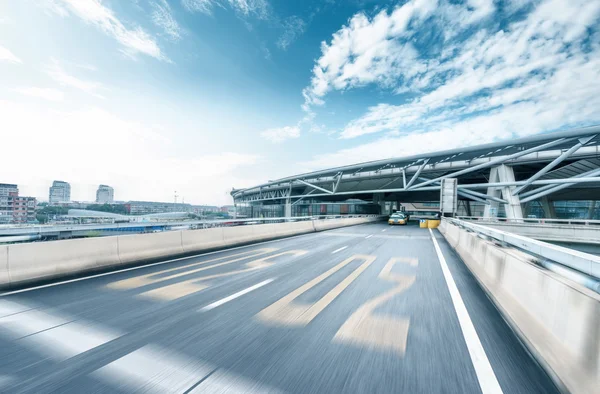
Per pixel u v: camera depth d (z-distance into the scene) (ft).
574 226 75.25
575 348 7.73
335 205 191.93
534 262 12.48
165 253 30.04
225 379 8.35
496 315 13.50
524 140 115.34
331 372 8.69
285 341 10.80
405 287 18.60
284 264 26.63
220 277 21.29
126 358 9.59
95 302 15.53
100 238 24.61
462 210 262.26
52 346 10.46
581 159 118.93
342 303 15.34
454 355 9.66
